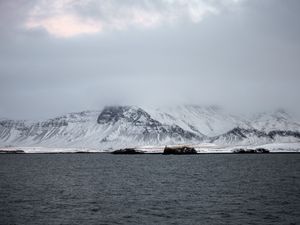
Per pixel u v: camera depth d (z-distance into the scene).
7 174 160.00
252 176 142.38
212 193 97.44
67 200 87.69
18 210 76.31
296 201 84.62
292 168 184.00
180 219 68.50
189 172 164.75
